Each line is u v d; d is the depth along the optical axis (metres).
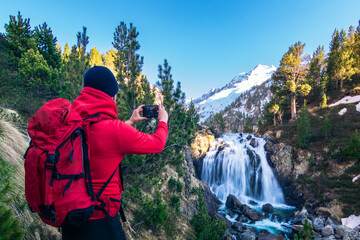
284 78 56.88
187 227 11.94
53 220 0.96
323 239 19.17
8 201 1.97
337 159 31.80
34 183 0.97
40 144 0.98
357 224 22.53
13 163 3.82
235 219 22.28
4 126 4.62
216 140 41.19
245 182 35.06
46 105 1.07
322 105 48.84
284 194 33.44
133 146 1.11
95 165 1.08
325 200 27.36
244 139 43.00
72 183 0.96
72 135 1.02
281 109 54.75
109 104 1.22
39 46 23.33
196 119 27.38
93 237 1.03
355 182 27.67
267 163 36.75
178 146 12.84
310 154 34.41
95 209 1.06
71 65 9.51
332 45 63.12
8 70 17.47
